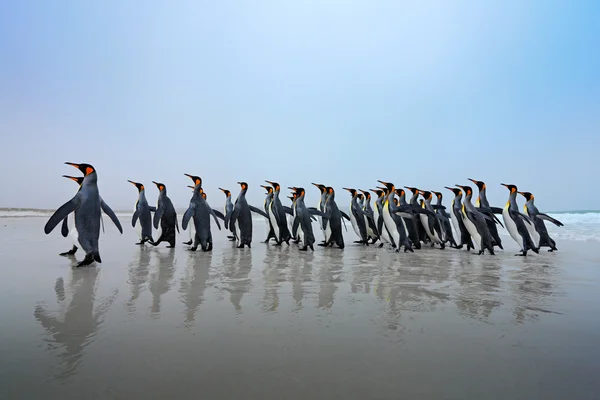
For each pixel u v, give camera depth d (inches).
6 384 92.0
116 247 415.5
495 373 101.0
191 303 172.1
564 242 538.0
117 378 95.7
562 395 89.4
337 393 89.1
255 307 166.7
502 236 662.5
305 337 127.9
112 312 155.9
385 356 112.0
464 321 148.7
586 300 186.1
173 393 88.4
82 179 298.5
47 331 131.4
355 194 522.9
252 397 86.9
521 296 194.4
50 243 422.3
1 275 237.5
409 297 189.8
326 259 338.3
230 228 488.7
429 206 541.6
